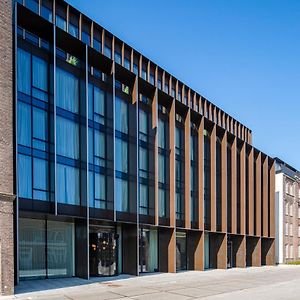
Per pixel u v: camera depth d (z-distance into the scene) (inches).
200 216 1275.8
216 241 1418.6
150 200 1083.3
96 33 1061.1
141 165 1072.8
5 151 637.9
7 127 645.3
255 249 1689.2
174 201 1143.6
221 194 1429.6
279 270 1467.8
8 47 661.3
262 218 1768.0
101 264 952.9
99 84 954.7
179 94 1360.7
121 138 1021.2
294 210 2326.5
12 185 642.8
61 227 908.0
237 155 1569.9
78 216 852.0
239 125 1786.4
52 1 934.4
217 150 1439.5
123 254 1027.9
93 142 916.6
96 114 936.3
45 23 810.2
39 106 796.6
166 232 1146.7
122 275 998.4
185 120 1267.2
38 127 788.6
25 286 733.9
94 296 642.8
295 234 2305.6
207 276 1086.4
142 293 698.2
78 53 902.4
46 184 791.1
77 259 888.9
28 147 762.2
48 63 827.4
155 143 1106.7
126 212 1008.2
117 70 1010.1
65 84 867.4
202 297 677.3
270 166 1882.4
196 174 1309.1
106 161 949.8
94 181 907.4
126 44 1146.0
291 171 2369.6
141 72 1203.9
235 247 1551.4
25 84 773.3
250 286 874.8
